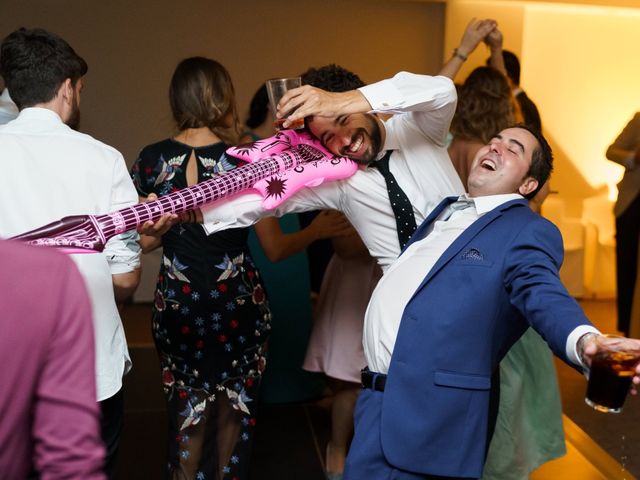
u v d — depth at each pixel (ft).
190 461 8.13
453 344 5.62
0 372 3.12
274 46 19.47
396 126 6.95
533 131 6.47
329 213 8.93
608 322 16.88
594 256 18.93
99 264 6.10
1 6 18.24
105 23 18.66
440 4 19.70
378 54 19.81
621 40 20.16
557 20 19.99
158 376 13.05
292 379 11.76
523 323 5.84
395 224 6.88
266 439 10.79
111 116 19.07
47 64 6.02
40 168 5.93
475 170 6.38
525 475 8.45
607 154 13.39
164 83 19.13
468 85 9.51
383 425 5.76
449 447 5.67
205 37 19.15
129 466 9.79
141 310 17.78
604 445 10.69
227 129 8.01
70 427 3.32
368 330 6.28
